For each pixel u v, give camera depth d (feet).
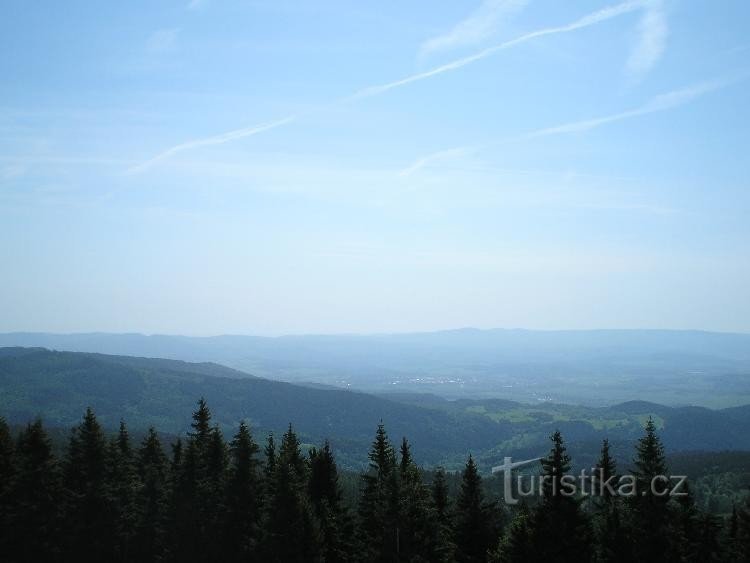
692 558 203.31
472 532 222.28
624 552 191.93
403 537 209.36
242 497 233.14
